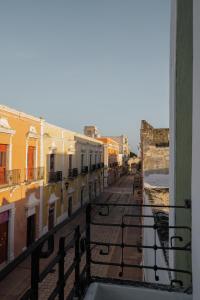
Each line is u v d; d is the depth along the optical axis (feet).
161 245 16.02
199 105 6.65
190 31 10.59
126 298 8.95
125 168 209.26
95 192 102.01
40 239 5.35
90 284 9.11
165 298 8.63
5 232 38.78
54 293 6.25
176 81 14.69
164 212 21.91
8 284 32.45
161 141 46.96
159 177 39.27
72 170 70.18
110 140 140.05
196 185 7.14
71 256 36.58
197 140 6.94
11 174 39.58
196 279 7.11
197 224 7.02
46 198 53.21
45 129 52.85
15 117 41.27
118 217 69.46
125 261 39.52
